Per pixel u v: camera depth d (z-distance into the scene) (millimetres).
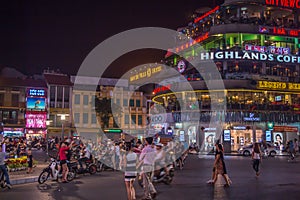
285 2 50938
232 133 44188
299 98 47281
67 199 10875
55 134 56906
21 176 16062
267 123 43844
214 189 12734
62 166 15156
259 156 17047
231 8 50656
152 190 11031
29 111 55312
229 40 47844
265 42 47938
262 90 44062
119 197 11234
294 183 14359
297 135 43750
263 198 10758
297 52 48688
